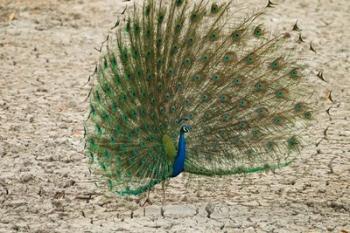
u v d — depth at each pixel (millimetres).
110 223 22797
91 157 24656
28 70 37562
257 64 23797
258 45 25453
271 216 23266
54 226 22594
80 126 30797
